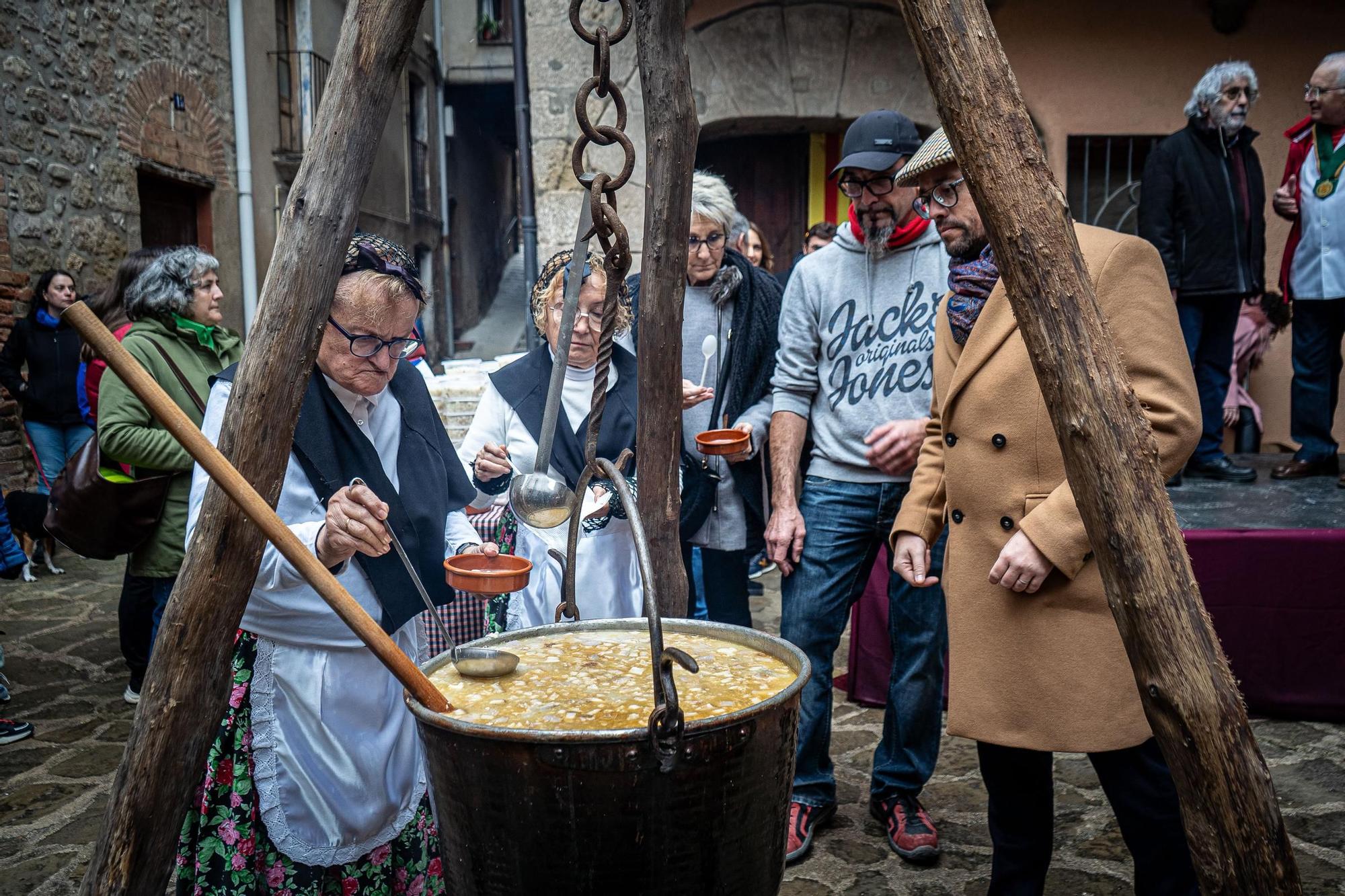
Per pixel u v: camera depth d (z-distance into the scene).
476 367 5.09
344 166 1.47
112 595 5.62
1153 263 1.82
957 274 2.04
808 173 7.35
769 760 1.26
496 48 17.06
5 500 4.91
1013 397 1.92
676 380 2.04
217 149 9.87
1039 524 1.81
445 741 1.25
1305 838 2.69
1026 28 6.55
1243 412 6.18
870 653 3.82
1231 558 3.45
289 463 1.72
